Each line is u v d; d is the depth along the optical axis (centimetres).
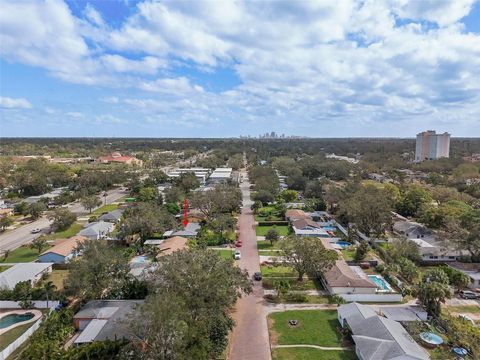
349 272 5500
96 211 10750
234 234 8425
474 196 11769
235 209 10631
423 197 10188
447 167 17538
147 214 7756
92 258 4778
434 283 4528
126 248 7125
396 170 17100
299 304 4931
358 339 3719
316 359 3675
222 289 3872
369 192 8775
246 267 6328
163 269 3934
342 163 17212
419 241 7200
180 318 3231
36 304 4728
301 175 14950
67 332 4050
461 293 5166
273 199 11925
